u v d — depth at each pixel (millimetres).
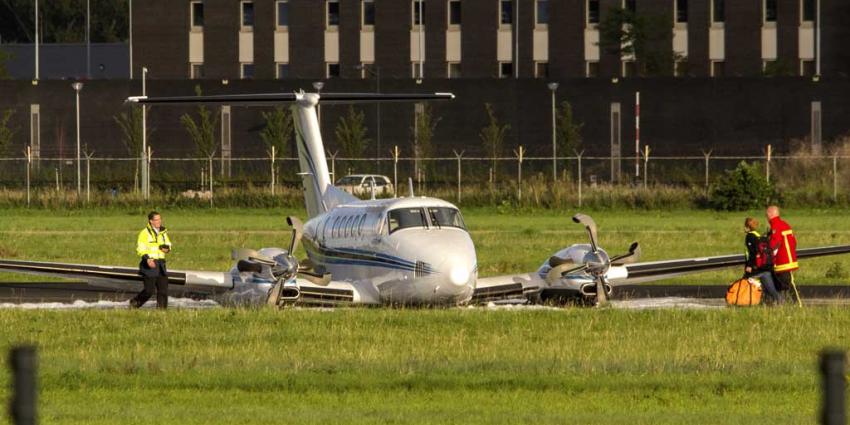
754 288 88125
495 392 55469
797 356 64562
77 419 50250
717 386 56344
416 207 86375
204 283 86750
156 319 78562
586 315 79688
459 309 84062
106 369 60188
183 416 50719
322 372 59469
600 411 51906
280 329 73688
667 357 63812
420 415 50781
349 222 89875
